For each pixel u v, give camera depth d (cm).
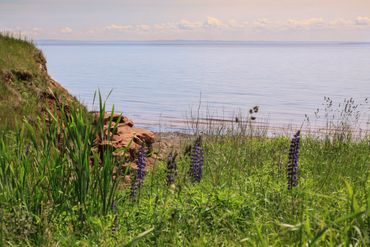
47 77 1692
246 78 12338
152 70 17025
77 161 730
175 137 2300
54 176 730
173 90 8144
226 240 623
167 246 613
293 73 15075
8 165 741
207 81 10975
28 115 1324
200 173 886
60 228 671
